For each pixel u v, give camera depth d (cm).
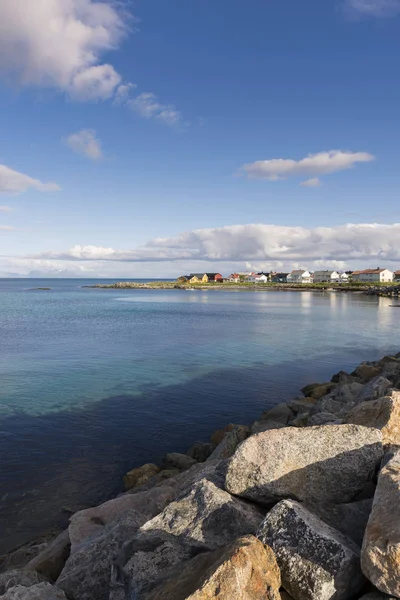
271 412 1661
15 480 1216
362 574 474
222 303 9181
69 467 1304
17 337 3931
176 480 1011
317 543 489
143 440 1525
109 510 848
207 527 584
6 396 2023
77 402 1944
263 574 449
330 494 626
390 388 1317
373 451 650
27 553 854
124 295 13212
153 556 556
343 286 15750
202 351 3253
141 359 2928
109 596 554
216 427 1672
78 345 3491
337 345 3628
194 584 442
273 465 640
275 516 534
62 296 12481
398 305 8369
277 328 4697
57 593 561
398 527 443
